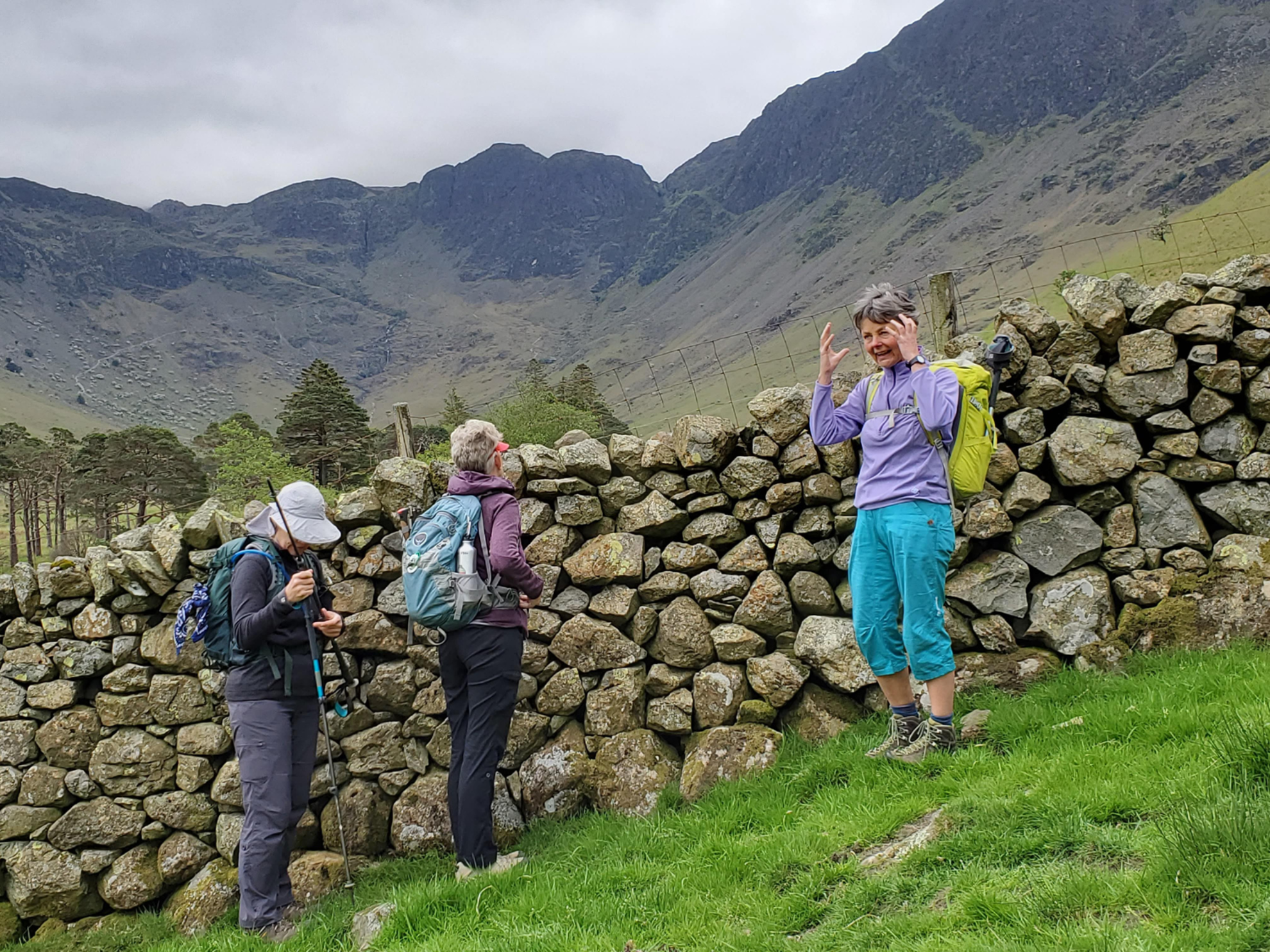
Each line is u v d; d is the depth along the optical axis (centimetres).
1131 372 606
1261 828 313
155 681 635
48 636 651
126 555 638
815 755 564
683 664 630
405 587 534
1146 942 282
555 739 634
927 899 363
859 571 524
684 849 501
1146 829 356
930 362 527
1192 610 570
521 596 569
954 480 506
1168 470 605
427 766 630
